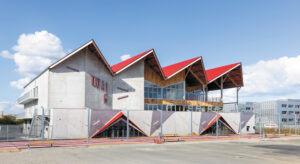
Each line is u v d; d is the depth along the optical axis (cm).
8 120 6506
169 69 5119
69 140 2884
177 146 2417
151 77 4547
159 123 3625
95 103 3569
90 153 1839
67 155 1723
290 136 4034
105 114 3234
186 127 3822
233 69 5478
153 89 4547
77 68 3419
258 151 2053
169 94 4762
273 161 1543
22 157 1623
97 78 3647
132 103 4066
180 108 4903
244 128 4434
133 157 1647
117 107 3925
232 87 6059
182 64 4878
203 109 5203
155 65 4400
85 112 3148
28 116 4022
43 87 3544
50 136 3019
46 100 3312
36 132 3419
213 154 1833
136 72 4181
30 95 4434
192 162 1464
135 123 3450
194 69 5031
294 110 10888
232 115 4319
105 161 1477
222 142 2922
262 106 11300
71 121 3066
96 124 3164
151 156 1700
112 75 3938
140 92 4156
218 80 5797
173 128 3731
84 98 3369
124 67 3944
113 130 3284
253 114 4594
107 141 2777
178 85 4922
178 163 1426
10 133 3403
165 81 4738
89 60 3544
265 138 3553
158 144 2591
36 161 1466
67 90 3341
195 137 3512
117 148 2203
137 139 3098
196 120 3916
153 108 4484
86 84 3438
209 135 3991
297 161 1553
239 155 1795
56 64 3291
